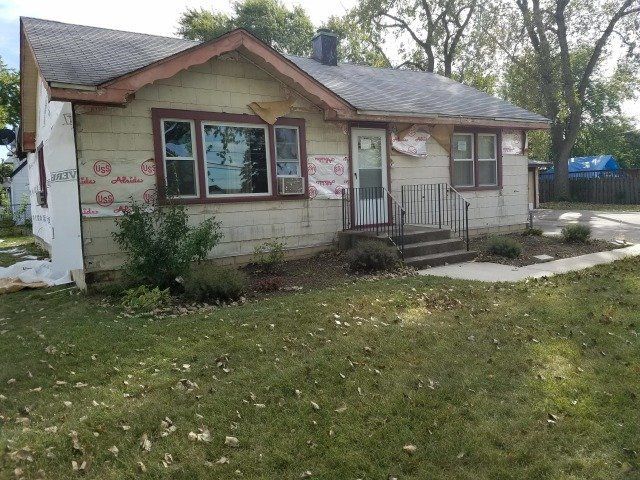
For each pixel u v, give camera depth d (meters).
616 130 41.94
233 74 9.06
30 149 14.18
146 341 5.18
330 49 14.52
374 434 3.31
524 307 6.06
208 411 3.68
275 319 5.77
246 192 9.41
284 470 2.97
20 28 9.83
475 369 4.26
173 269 7.24
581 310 5.84
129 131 8.07
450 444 3.17
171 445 3.26
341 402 3.76
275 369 4.35
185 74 8.55
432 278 7.96
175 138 8.59
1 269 9.45
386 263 8.66
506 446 3.12
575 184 28.73
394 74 15.46
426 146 12.04
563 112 27.05
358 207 10.91
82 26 10.61
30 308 6.96
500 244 10.10
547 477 2.81
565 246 11.19
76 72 7.43
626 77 31.97
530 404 3.63
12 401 3.97
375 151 11.20
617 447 3.07
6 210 26.83
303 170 10.05
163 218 8.04
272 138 9.62
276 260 9.01
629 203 26.34
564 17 27.39
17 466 3.08
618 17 26.78
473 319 5.63
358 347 4.80
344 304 6.33
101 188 7.88
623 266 8.55
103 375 4.41
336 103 9.70
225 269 7.48
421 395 3.81
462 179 12.89
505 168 13.66
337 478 2.87
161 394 3.98
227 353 4.79
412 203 11.85
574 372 4.15
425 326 5.41
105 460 3.14
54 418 3.65
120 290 7.36
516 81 29.14
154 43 10.30
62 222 8.74
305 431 3.39
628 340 4.81
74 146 7.73
